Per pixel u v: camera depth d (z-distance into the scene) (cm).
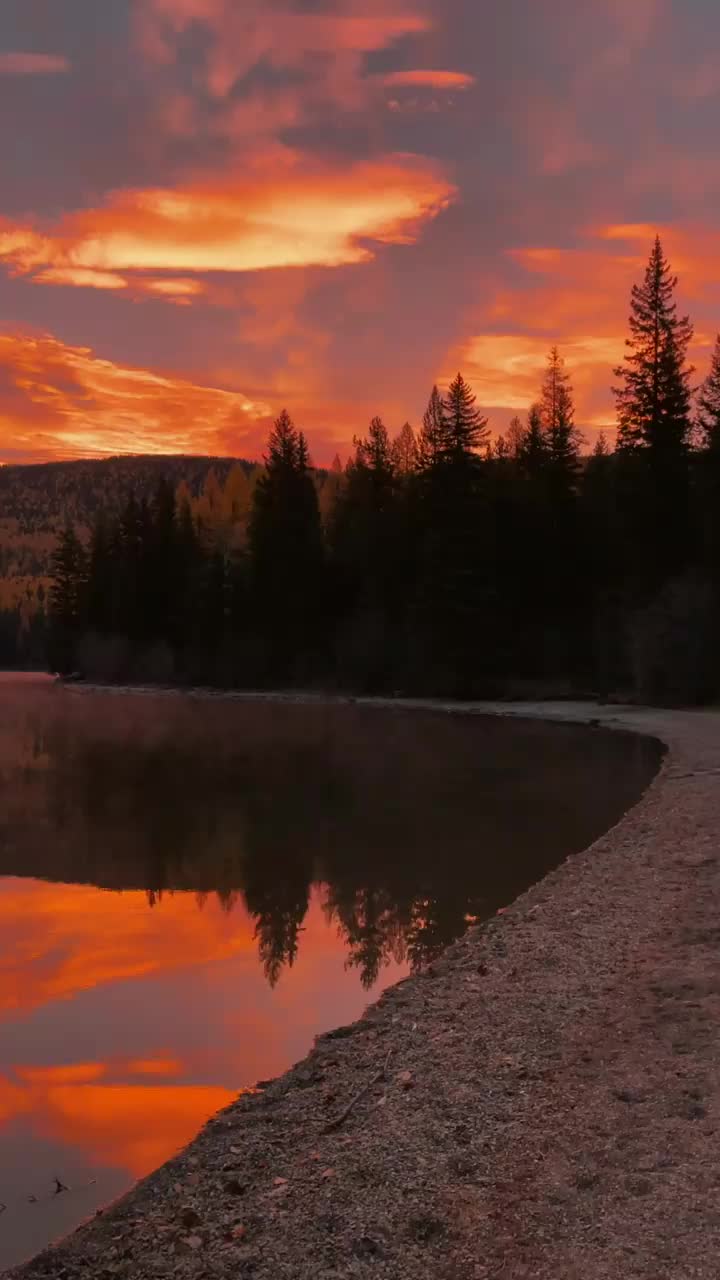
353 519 7025
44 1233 423
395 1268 361
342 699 5556
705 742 2512
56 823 1571
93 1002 754
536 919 888
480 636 5191
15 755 2630
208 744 2925
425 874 1180
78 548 10138
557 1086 518
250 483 11125
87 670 8731
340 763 2367
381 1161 447
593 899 944
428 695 5400
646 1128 458
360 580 6712
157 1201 435
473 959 782
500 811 1623
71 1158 501
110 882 1173
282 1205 415
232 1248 384
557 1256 360
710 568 4138
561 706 4288
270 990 779
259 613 6969
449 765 2277
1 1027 697
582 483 5734
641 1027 595
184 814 1652
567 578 5491
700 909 869
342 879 1167
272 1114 520
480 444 5425
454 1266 360
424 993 709
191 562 8269
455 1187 417
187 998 761
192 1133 528
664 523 4622
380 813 1628
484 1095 514
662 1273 345
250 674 6850
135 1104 566
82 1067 624
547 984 699
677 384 4747
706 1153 429
